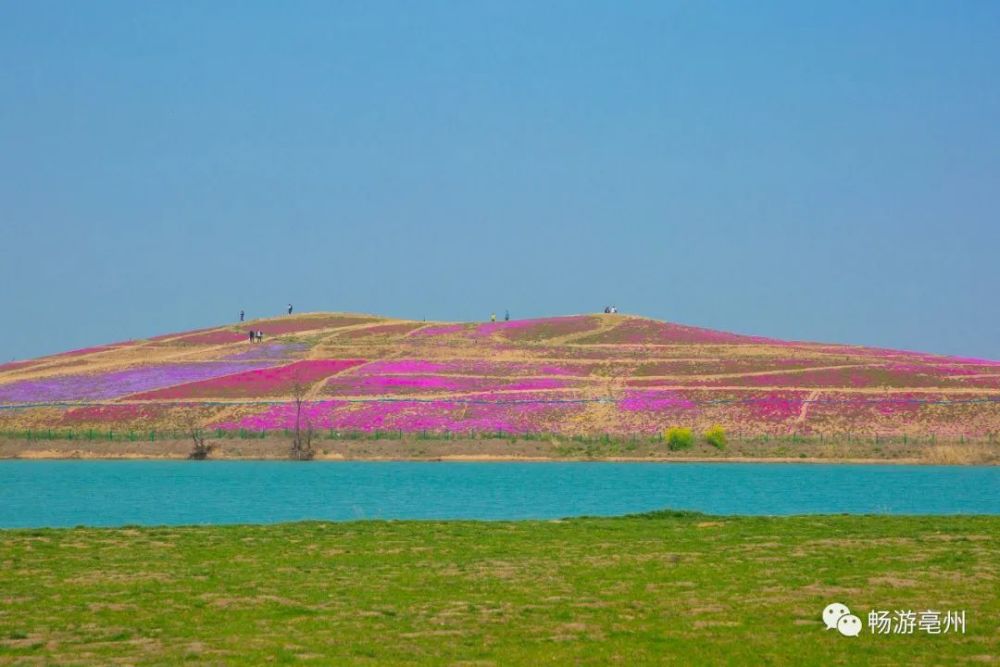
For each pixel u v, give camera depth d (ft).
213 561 187.32
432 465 531.91
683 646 134.31
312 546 203.10
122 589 163.63
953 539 206.39
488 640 137.08
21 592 161.17
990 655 130.82
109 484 423.23
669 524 234.38
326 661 127.75
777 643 135.64
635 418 640.17
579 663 127.95
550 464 537.65
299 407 620.49
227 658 128.77
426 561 187.21
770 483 432.66
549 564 183.52
